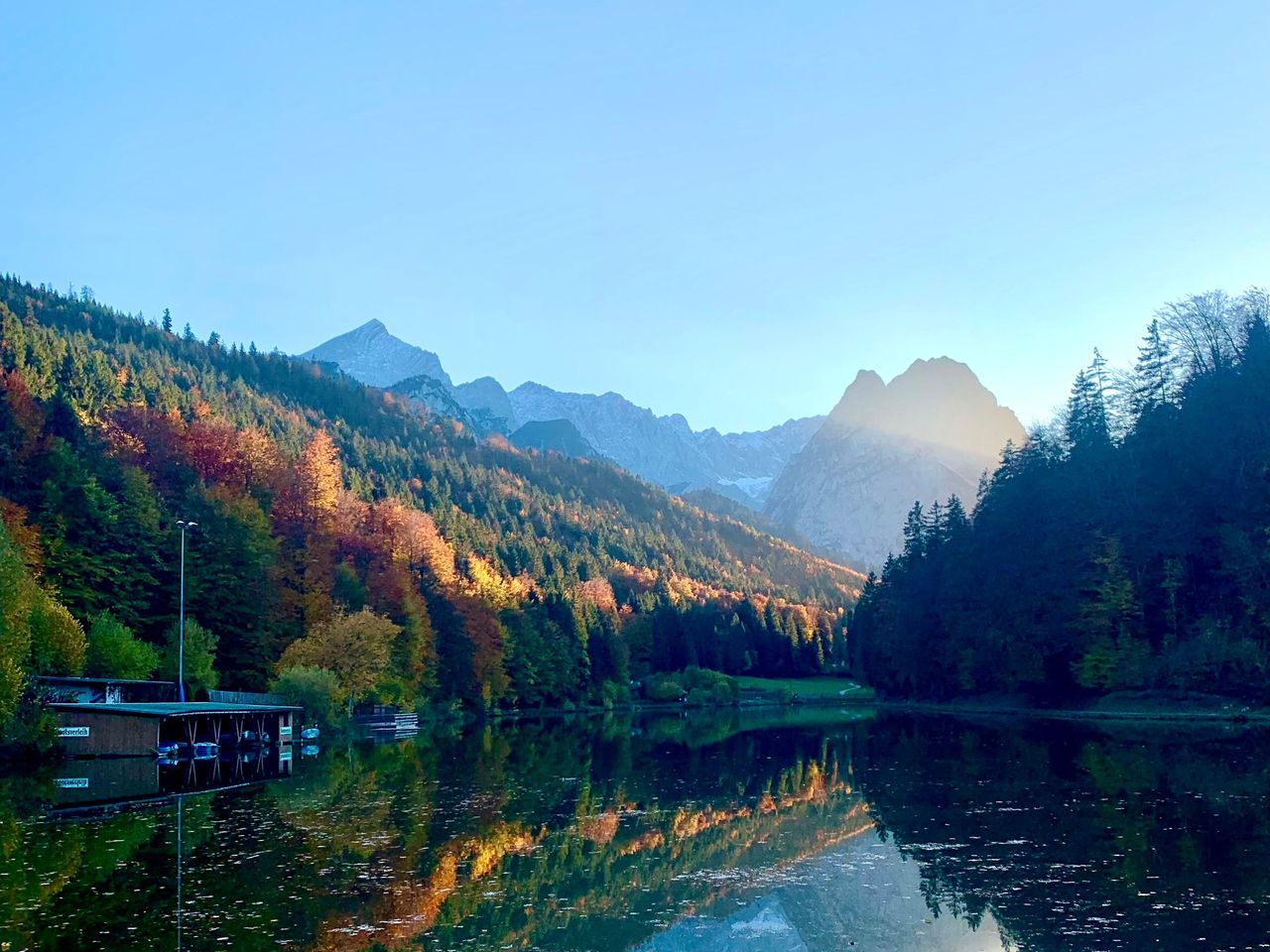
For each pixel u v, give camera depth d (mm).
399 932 24062
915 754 63000
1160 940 22453
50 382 107250
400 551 113250
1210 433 89062
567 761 63750
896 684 141000
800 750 69812
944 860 31203
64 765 55500
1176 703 84250
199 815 39812
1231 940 22266
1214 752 55719
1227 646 81625
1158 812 37156
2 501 67625
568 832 37000
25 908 25578
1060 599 96938
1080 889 26953
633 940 24016
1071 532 98500
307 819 38969
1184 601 89562
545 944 23547
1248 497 83625
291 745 69875
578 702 151875
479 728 101938
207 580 79750
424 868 30672
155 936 23328
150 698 68125
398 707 95125
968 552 116812
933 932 24188
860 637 162250
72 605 70500
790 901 27281
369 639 83188
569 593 167125
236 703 70438
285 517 97750
